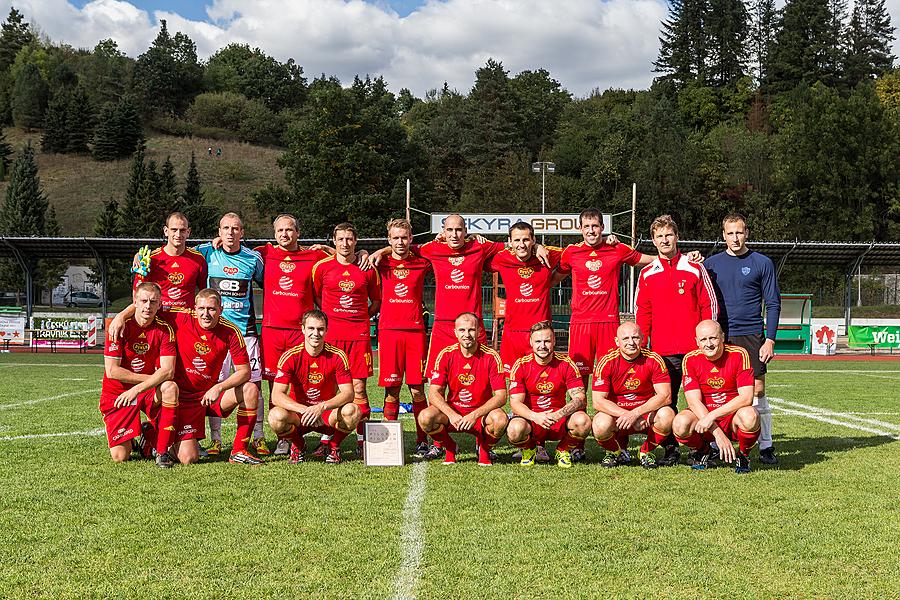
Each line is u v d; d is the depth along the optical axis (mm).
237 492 4828
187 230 6449
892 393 11062
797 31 73000
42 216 46906
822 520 4262
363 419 6484
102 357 17828
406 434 7469
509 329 6812
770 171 55500
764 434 5898
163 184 50156
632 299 21297
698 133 60344
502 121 68125
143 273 6352
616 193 53375
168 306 6484
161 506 4477
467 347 5703
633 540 3879
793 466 5762
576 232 21688
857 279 38312
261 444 6195
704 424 5523
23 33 109875
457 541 3846
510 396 5848
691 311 5980
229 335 5859
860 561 3592
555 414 5602
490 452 5910
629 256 6633
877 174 50688
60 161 72562
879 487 5062
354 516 4281
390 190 49000
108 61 102375
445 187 62125
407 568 3461
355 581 3307
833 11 75250
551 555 3645
